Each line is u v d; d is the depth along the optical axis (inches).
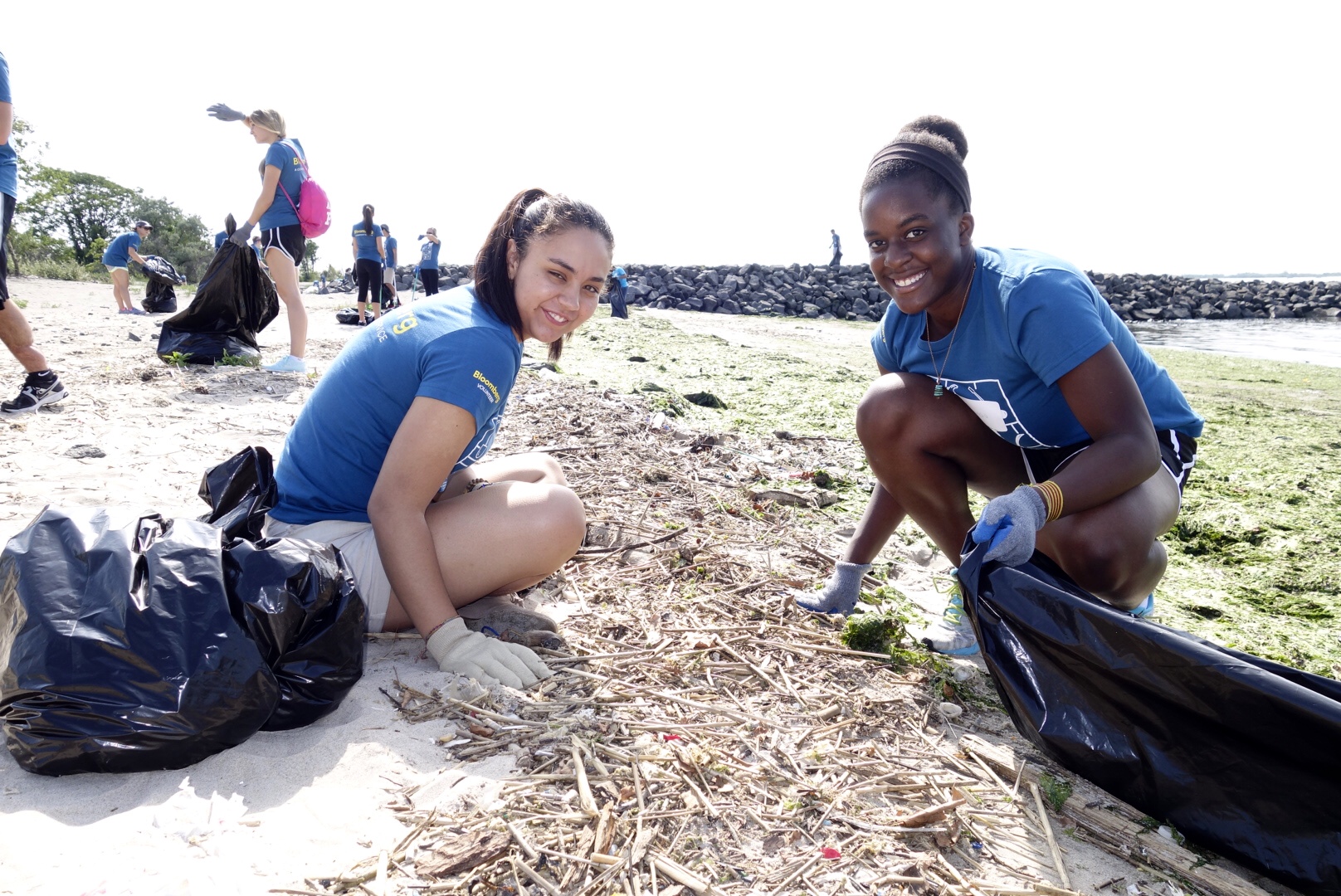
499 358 86.9
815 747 80.3
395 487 84.9
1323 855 62.3
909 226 88.4
